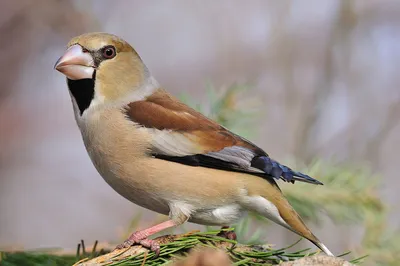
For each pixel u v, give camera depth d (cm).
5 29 1319
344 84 1455
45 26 1313
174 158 721
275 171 716
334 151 1384
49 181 1464
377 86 1450
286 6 1548
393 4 1471
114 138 724
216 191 720
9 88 1384
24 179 1457
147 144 718
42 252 747
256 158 725
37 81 1396
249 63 1549
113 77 748
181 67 1580
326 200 832
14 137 1428
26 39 1333
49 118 1466
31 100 1434
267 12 1564
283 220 729
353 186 839
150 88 773
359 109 1430
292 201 831
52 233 1459
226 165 722
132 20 1583
